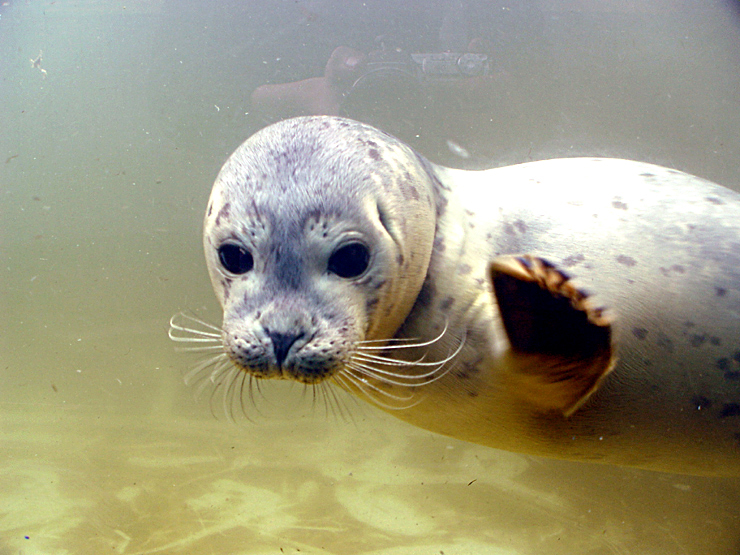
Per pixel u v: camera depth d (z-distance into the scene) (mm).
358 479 1676
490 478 1666
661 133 5184
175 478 1692
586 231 990
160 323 3322
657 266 971
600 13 5320
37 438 2039
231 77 5676
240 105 5156
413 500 1521
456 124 3111
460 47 3941
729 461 1020
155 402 2387
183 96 5715
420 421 1029
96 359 2877
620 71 5410
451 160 3238
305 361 896
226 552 1271
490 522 1387
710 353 960
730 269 968
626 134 5066
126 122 6141
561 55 5512
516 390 925
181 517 1430
